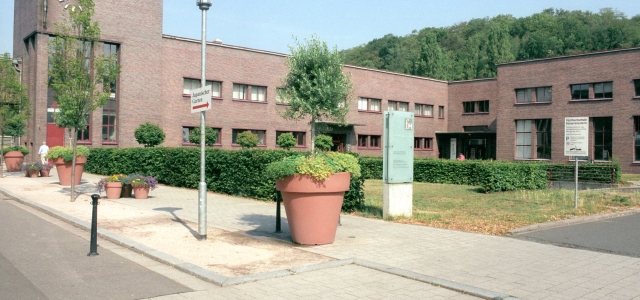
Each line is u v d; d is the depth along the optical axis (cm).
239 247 820
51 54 1524
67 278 636
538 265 717
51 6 2992
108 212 1228
